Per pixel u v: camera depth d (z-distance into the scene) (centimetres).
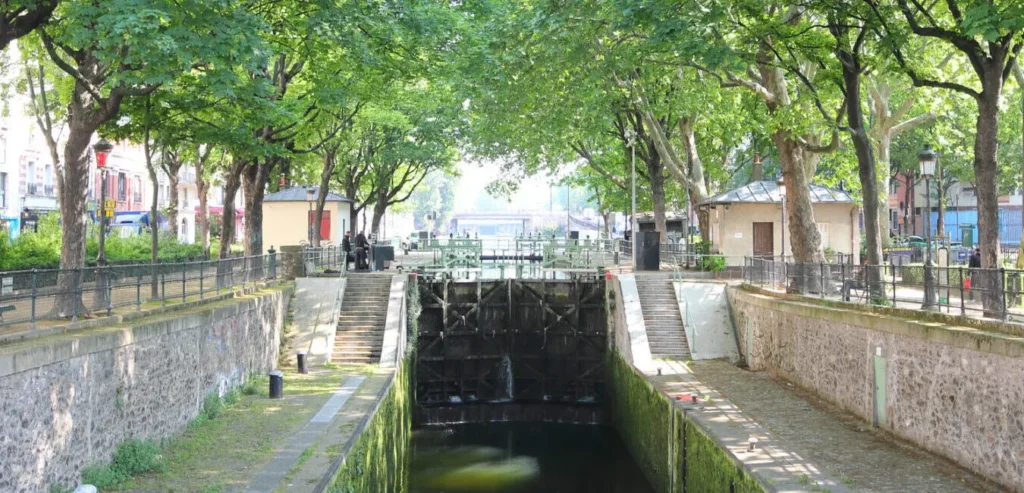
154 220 2219
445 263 4016
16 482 1112
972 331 1475
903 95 4238
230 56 1695
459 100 3694
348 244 3759
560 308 3472
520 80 2789
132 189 5675
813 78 2600
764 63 2320
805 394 2231
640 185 5656
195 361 1841
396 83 3409
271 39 2242
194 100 2153
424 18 2288
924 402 1623
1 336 1202
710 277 3569
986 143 1827
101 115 1762
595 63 2645
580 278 3541
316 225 3800
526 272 4291
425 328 3478
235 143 2303
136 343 1509
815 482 1423
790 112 2305
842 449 1648
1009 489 1345
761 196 3784
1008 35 1745
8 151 4269
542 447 2881
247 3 1964
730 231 3788
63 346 1234
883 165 3575
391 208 8019
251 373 2338
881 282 1959
